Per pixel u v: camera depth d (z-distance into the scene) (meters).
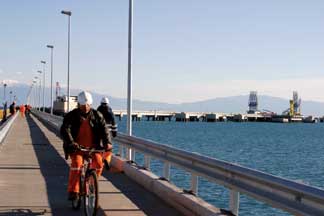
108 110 15.27
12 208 10.21
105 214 9.61
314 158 51.94
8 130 39.62
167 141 80.31
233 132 132.75
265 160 48.31
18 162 18.83
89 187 9.02
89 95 9.23
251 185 7.82
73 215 9.57
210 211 8.55
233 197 8.49
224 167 8.62
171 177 26.88
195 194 10.13
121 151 17.55
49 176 15.07
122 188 12.78
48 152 23.11
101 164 9.28
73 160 9.48
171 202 10.50
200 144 73.19
